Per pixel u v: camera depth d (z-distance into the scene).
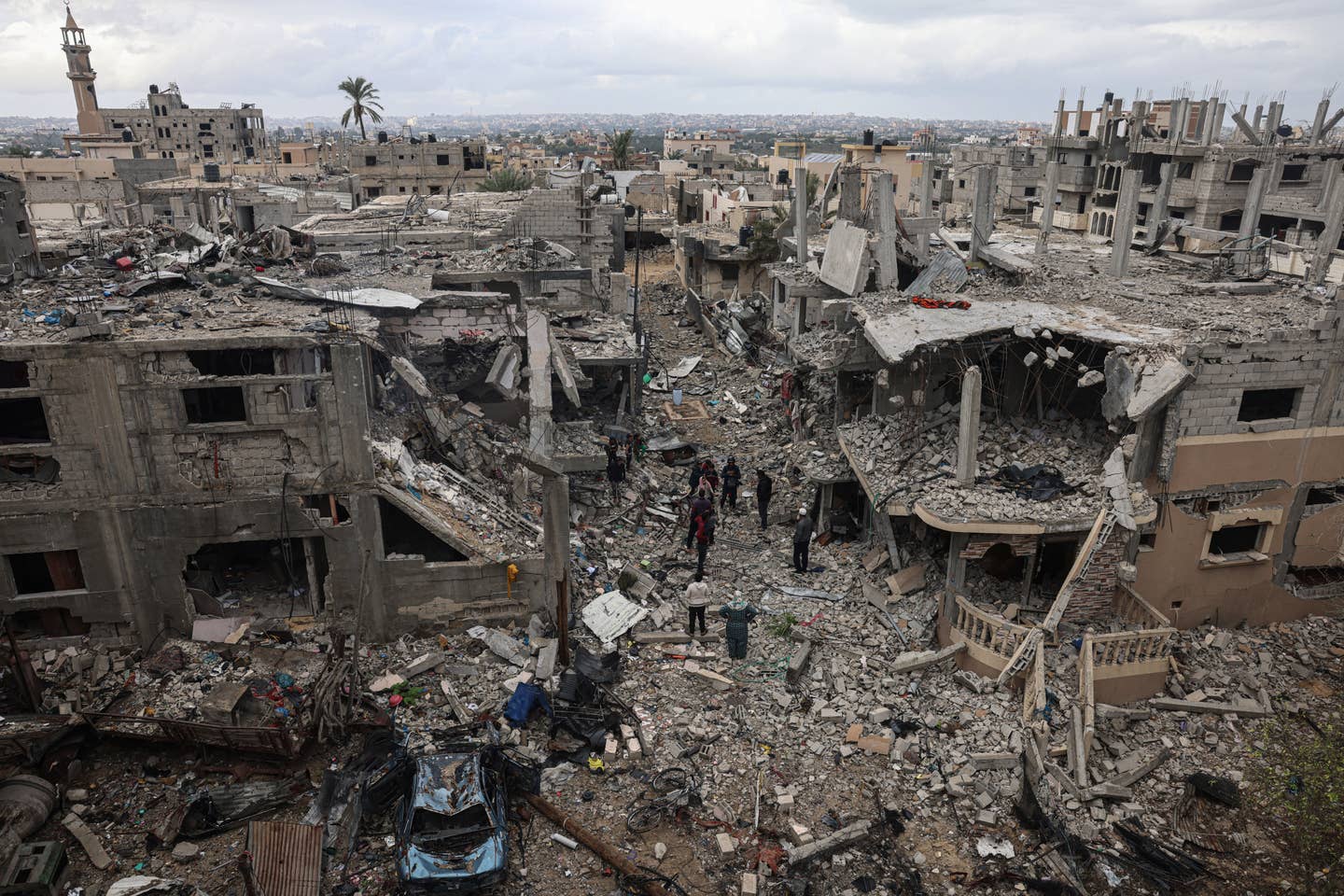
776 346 40.94
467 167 73.44
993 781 16.44
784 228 42.97
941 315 22.98
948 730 17.59
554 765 16.86
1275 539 20.98
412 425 22.66
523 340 25.19
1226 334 19.84
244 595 20.45
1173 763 17.52
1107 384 19.47
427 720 17.81
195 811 15.42
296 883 13.91
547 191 36.75
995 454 21.70
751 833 15.42
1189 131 68.75
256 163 82.44
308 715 16.86
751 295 48.56
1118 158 59.44
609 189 50.22
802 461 26.92
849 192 33.72
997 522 18.80
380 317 23.53
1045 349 21.11
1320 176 51.56
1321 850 14.91
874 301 25.78
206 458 18.06
